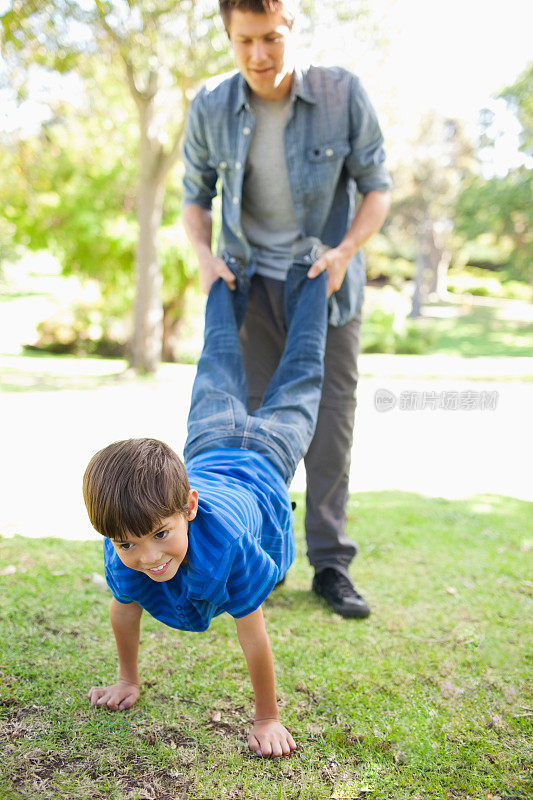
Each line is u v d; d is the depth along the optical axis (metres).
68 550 3.15
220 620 2.53
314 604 2.71
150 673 2.11
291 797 1.61
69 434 6.36
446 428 7.89
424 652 2.33
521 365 15.77
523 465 5.97
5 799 1.53
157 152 11.56
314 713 1.95
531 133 25.81
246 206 2.68
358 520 3.92
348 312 2.65
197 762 1.72
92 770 1.66
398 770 1.72
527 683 2.15
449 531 3.76
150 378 11.78
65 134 13.22
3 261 15.73
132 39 9.63
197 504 1.61
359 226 2.60
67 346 16.48
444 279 39.78
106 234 13.98
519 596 2.84
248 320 2.71
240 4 2.20
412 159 29.48
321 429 2.67
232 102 2.54
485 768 1.74
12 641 2.22
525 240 27.53
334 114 2.50
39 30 8.50
